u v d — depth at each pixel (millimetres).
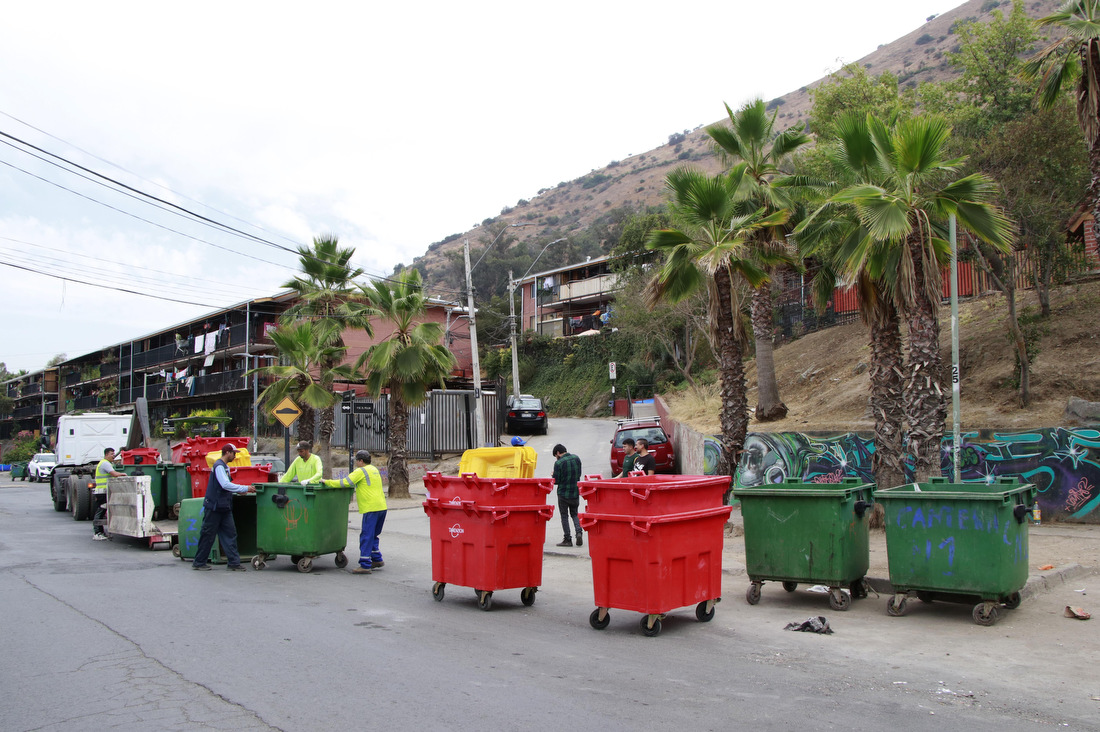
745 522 8523
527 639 6977
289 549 10758
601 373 45125
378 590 9500
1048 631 6863
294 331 23500
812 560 8062
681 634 7164
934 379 11203
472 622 7723
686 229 14586
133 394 57250
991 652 6309
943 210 11078
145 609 8094
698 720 4750
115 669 5859
